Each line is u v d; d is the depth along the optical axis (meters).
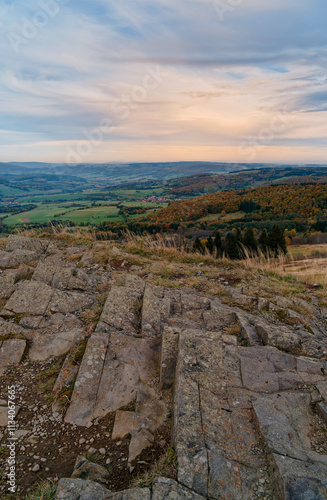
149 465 2.79
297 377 3.48
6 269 6.32
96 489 2.37
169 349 3.96
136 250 9.71
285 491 2.21
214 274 7.82
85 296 5.37
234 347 3.88
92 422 3.31
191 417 2.94
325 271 8.72
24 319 4.62
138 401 3.47
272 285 7.26
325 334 4.94
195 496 2.28
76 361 3.91
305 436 2.77
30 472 2.76
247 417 2.99
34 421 3.29
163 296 5.73
